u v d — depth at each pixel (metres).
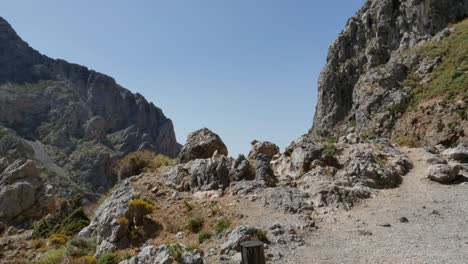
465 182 17.91
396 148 25.02
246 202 16.52
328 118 82.06
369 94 54.38
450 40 52.81
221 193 17.89
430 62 50.59
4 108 190.62
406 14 71.25
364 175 18.67
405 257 10.50
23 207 50.50
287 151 22.25
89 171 177.25
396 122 46.00
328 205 16.11
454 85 40.66
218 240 13.23
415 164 21.38
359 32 83.81
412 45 65.44
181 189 19.39
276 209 15.55
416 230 12.77
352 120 74.50
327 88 84.94
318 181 17.95
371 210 15.41
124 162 26.36
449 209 14.77
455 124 35.69
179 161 24.31
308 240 12.60
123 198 17.28
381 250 11.25
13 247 24.36
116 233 14.81
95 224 17.69
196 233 14.35
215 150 23.94
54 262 15.45
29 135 188.75
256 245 8.26
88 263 13.94
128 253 13.53
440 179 18.22
